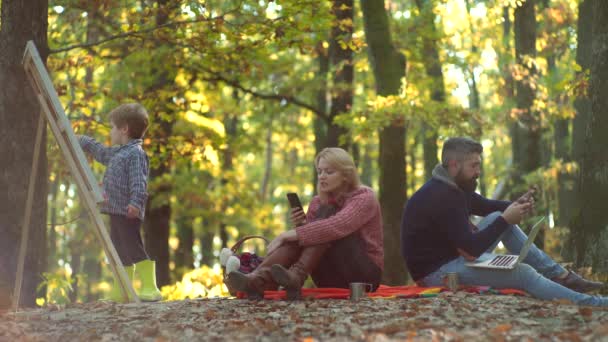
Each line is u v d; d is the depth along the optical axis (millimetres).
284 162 34656
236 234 28000
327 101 18172
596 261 8273
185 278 12500
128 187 6543
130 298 5852
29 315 5582
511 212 5641
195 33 10250
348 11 14812
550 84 15414
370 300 5516
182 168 17594
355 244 5699
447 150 5949
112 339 4512
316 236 5516
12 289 6797
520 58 16531
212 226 23922
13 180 6930
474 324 4578
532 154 16891
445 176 5934
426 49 17266
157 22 11148
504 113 16516
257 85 16297
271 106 17781
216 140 12477
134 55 12680
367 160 25953
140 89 13406
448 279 5777
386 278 13938
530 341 4016
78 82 12055
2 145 6953
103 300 6488
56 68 11891
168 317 5137
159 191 16469
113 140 6727
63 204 21766
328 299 5594
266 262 5602
